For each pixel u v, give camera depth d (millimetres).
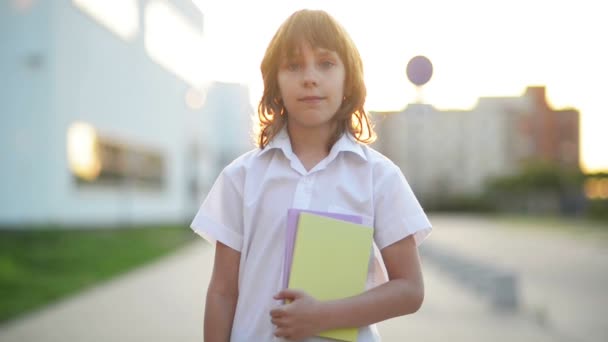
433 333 6879
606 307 8617
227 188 2035
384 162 1984
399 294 1853
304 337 1780
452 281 11336
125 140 25062
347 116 1985
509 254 17391
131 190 25719
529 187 56781
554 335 6809
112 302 8953
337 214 1876
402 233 1904
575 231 28922
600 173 55531
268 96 2020
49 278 11125
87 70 21438
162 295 9695
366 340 1875
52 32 18938
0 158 18578
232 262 2027
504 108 61625
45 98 18812
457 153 59781
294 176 1945
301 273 1805
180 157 32594
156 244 19219
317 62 1934
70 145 20156
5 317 7664
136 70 26266
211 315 2014
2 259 12500
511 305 8523
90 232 18719
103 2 22656
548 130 63344
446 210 57969
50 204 18797
